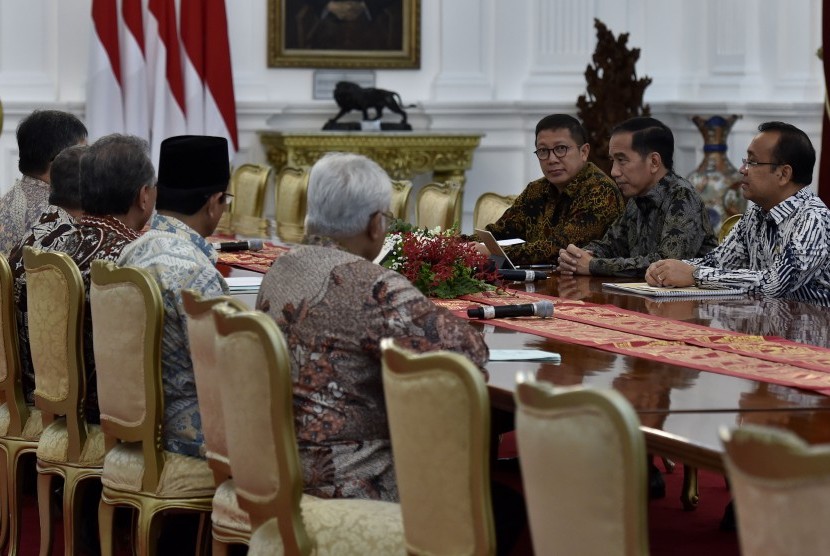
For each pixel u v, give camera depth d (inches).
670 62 516.7
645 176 251.9
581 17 511.5
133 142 185.5
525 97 513.7
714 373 150.0
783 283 214.1
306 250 148.3
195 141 184.7
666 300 212.2
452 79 511.5
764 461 82.4
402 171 476.1
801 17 465.1
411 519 120.6
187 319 152.5
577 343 170.4
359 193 147.4
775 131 216.5
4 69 483.2
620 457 96.3
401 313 141.8
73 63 485.4
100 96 468.4
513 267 242.4
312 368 143.6
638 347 167.0
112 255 182.5
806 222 214.8
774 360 157.5
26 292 196.9
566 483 100.7
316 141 466.6
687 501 230.8
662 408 130.6
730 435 84.3
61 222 202.1
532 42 516.7
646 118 254.7
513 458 245.9
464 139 479.2
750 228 230.1
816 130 458.9
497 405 141.2
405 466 119.3
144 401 166.4
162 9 472.7
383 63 508.1
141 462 169.8
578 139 271.1
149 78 475.8
